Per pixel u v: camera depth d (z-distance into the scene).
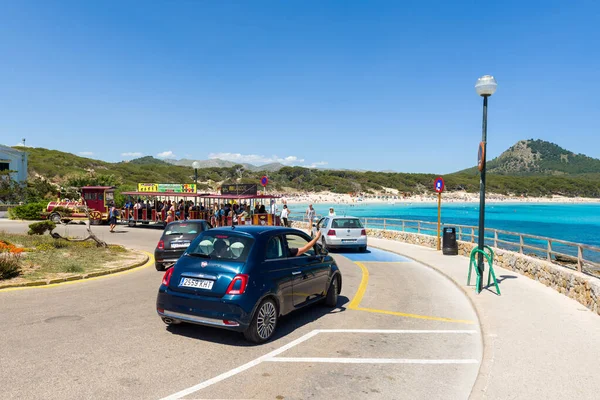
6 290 8.80
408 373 5.04
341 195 119.06
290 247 7.12
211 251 6.16
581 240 38.00
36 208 32.56
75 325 6.51
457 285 10.47
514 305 8.08
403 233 22.11
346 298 9.09
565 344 5.84
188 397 4.22
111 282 10.10
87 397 4.12
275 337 6.27
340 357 5.51
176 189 29.06
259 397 4.28
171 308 5.95
